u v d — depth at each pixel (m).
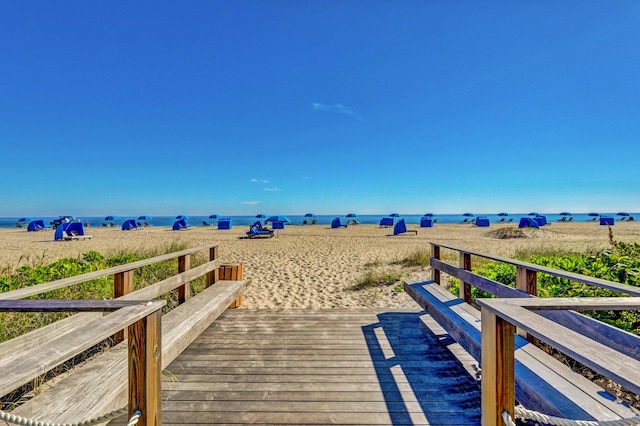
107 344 3.71
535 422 1.99
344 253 12.64
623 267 4.31
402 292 6.67
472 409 2.42
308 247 14.88
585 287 3.88
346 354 3.37
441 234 22.31
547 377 2.09
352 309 5.02
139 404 1.59
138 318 1.49
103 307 1.55
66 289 4.92
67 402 1.96
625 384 1.04
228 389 2.69
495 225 35.25
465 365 3.12
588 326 2.17
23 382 0.98
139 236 22.05
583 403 1.80
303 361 3.21
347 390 2.68
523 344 2.65
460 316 3.27
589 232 22.94
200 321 3.33
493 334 1.68
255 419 2.30
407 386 2.74
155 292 3.45
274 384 2.77
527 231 19.86
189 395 2.60
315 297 6.35
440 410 2.41
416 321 4.42
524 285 2.83
